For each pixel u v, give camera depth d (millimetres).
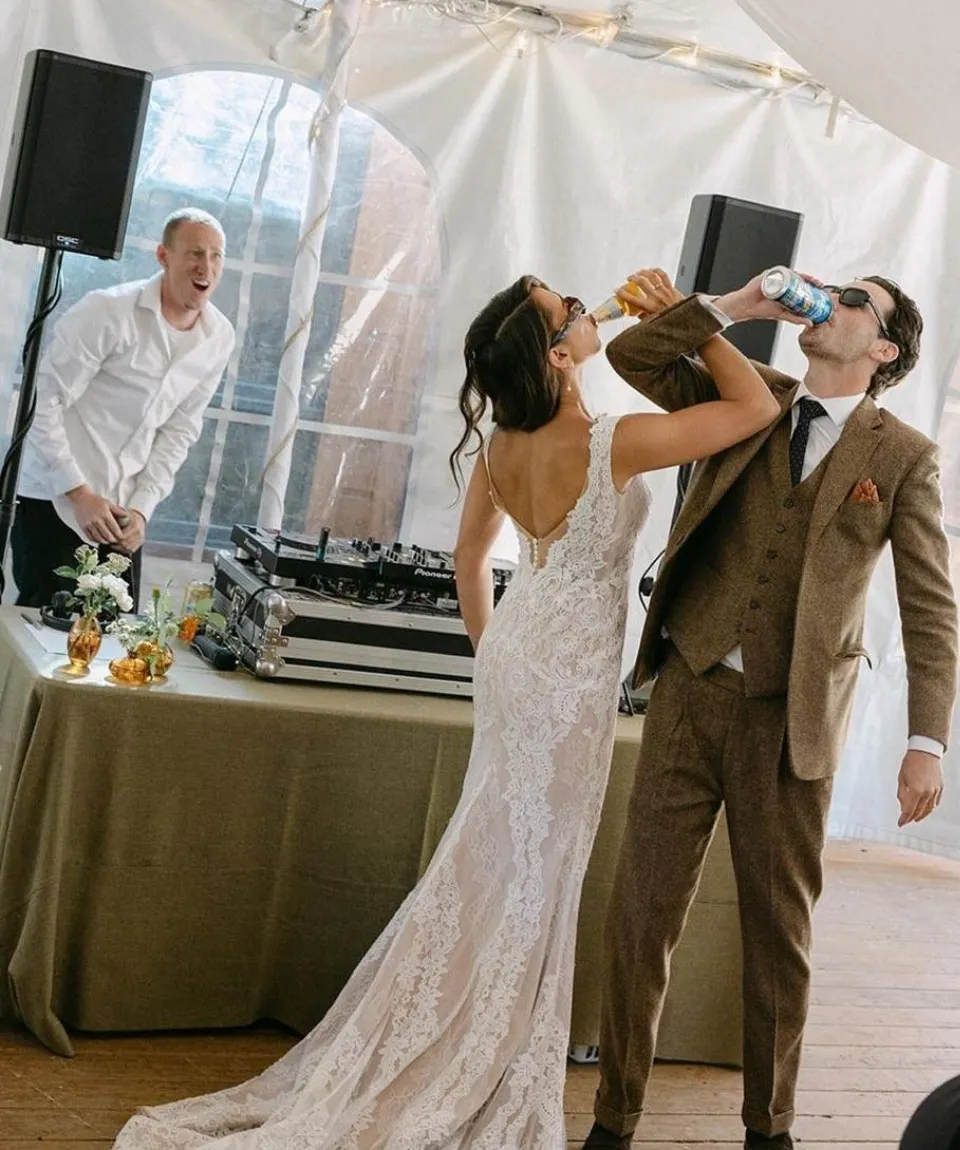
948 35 3816
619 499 2883
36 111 4090
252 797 3334
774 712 2902
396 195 4984
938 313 5602
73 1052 3223
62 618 3729
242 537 3816
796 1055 3035
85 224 4172
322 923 3434
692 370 3000
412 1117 2820
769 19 4172
